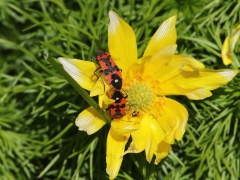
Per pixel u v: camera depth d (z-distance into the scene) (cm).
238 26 11
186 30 11
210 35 11
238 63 11
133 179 11
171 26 10
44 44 11
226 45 11
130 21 11
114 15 9
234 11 11
